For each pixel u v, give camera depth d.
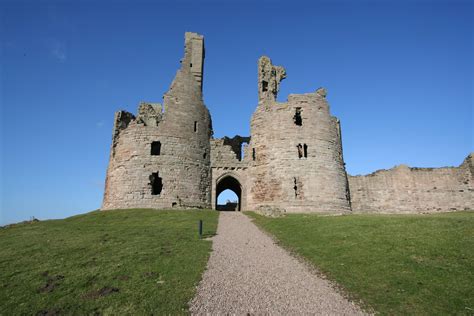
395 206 45.84
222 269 15.30
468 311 10.69
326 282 13.80
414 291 12.25
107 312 11.26
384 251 16.67
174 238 21.81
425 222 21.19
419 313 10.80
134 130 40.81
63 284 13.79
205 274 14.55
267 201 39.53
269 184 39.81
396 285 12.88
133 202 38.34
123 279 14.02
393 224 21.69
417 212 45.31
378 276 13.89
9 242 22.75
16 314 11.45
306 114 41.00
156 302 11.76
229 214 34.53
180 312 11.00
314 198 38.12
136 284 13.40
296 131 40.41
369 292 12.51
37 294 12.96
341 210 38.88
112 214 33.78
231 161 43.41
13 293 13.14
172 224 27.66
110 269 15.29
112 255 17.64
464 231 18.09
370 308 11.30
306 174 38.81
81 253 18.41
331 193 38.84
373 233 20.09
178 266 15.55
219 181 43.03
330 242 19.59
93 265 16.05
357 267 15.14
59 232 25.66
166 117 41.28
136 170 39.31
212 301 11.79
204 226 26.66
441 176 46.50
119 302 11.88
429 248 16.20
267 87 44.16
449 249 15.73
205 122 44.16
